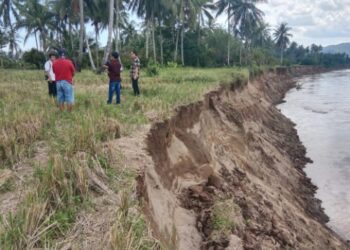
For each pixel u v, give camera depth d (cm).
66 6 3453
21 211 425
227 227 720
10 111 884
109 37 2744
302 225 1084
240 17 5816
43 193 470
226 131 1656
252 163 1518
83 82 1920
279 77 7225
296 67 10238
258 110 2828
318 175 1725
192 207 802
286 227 966
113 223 429
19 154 614
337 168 1797
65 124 809
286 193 1395
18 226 399
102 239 418
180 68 3553
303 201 1409
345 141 2309
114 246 387
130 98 1255
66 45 4588
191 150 1091
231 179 1127
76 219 452
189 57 5184
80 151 618
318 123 2956
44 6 4334
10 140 636
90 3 3347
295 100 4559
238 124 1861
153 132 847
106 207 485
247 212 909
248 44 6812
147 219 521
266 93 4653
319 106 3900
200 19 5156
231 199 844
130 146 719
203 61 5231
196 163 1032
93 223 448
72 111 939
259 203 1030
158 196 693
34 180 520
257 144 1830
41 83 1767
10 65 4253
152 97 1295
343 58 15288
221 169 1175
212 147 1338
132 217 463
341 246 1096
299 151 2144
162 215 657
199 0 4753
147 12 3888
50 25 4434
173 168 904
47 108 954
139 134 801
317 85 6681
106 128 760
